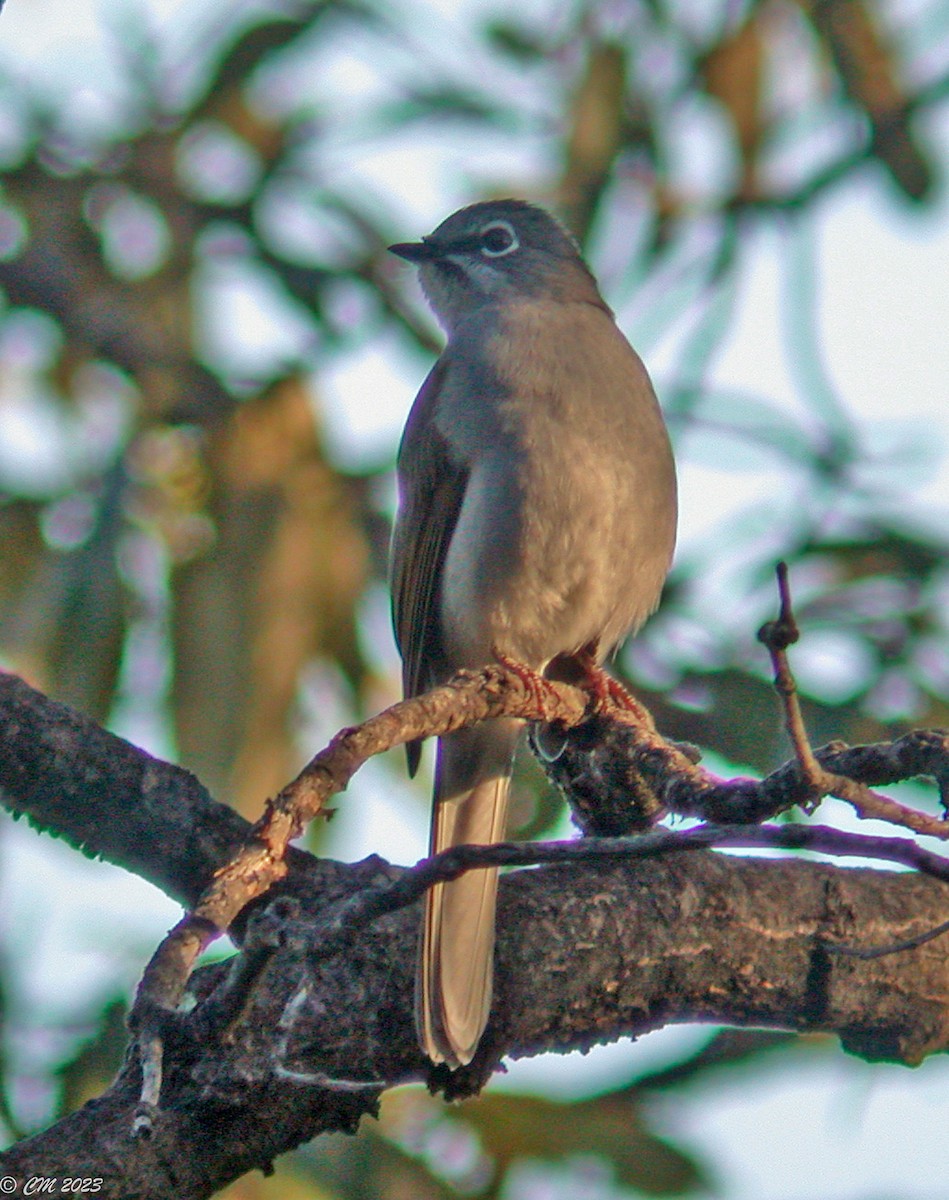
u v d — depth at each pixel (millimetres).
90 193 12820
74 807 7551
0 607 10695
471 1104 9789
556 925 7566
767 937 7867
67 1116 6676
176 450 11383
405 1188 9398
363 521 11492
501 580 10312
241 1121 6719
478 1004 7309
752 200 12711
